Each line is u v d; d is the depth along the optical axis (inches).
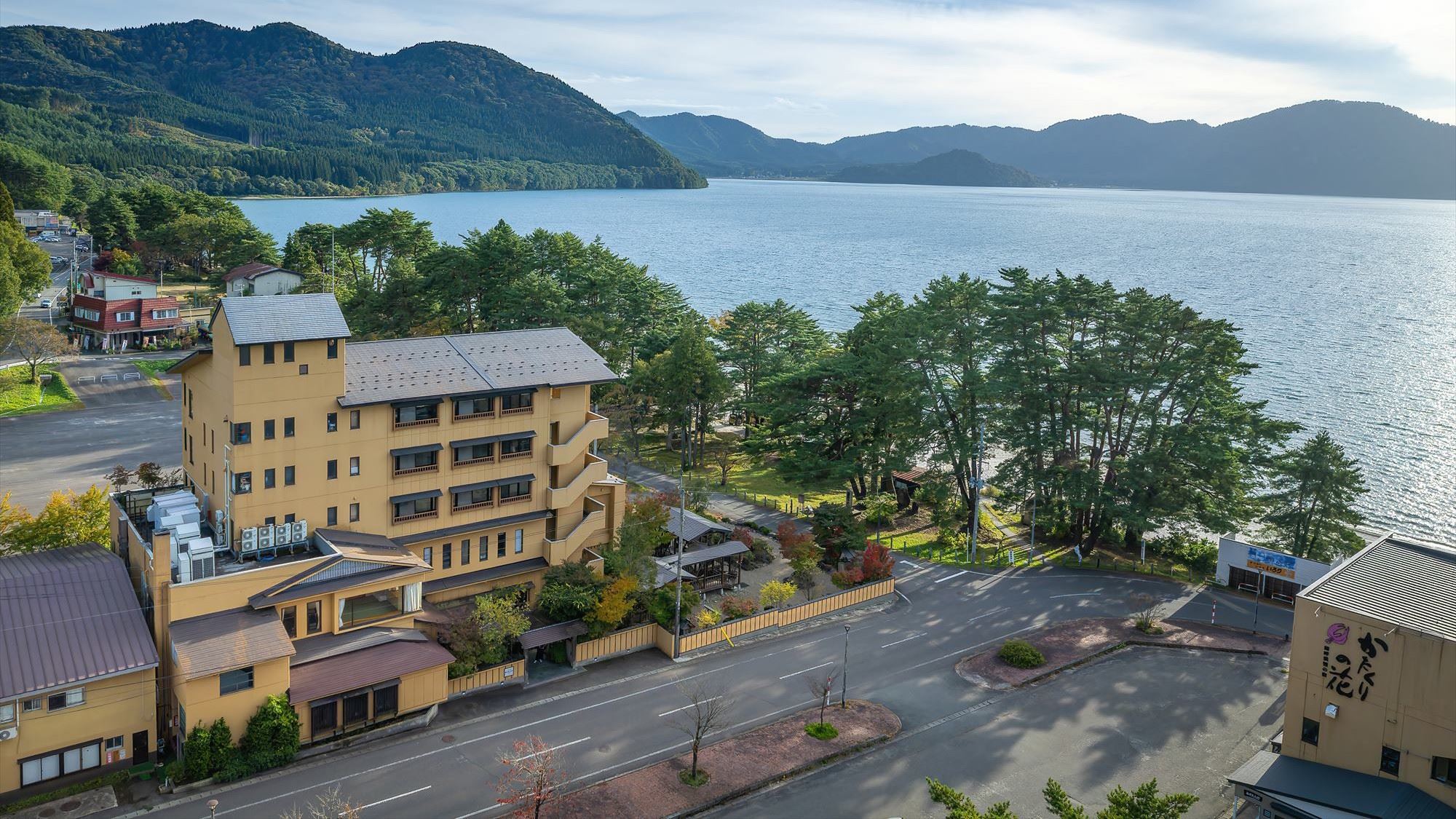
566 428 2758.4
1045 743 2197.3
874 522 3828.7
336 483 2356.1
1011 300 3553.2
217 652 1915.6
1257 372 6875.0
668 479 4156.0
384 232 5989.2
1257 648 2719.0
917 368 3777.1
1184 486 3405.5
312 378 2279.8
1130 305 3548.2
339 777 1943.9
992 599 3063.5
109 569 2102.6
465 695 2299.5
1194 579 3309.5
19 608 1929.1
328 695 2015.3
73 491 3361.2
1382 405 6023.6
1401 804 1736.0
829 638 2733.8
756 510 3821.4
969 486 3929.6
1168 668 2593.5
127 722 1921.8
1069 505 3590.1
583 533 2753.4
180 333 6008.9
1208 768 2103.8
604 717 2233.0
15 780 1814.7
